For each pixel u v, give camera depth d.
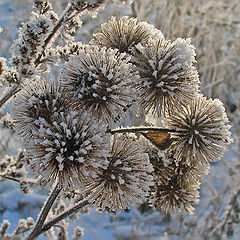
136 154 0.22
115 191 0.21
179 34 0.72
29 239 0.25
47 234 0.31
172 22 0.74
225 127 0.23
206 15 0.78
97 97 0.20
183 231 0.64
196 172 0.25
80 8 0.25
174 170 0.24
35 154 0.20
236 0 0.87
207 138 0.23
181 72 0.22
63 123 0.19
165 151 0.24
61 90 0.21
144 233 0.64
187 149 0.23
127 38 0.23
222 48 0.88
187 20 0.82
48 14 0.26
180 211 0.25
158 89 0.22
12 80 0.25
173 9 0.74
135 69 0.22
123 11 0.67
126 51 0.23
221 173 0.77
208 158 0.23
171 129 0.23
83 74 0.20
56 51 0.27
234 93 0.87
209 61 0.83
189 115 0.23
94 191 0.21
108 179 0.21
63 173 0.20
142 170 0.22
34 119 0.20
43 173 0.20
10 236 0.30
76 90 0.20
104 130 0.20
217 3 0.85
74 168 0.19
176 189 0.25
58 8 0.39
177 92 0.22
